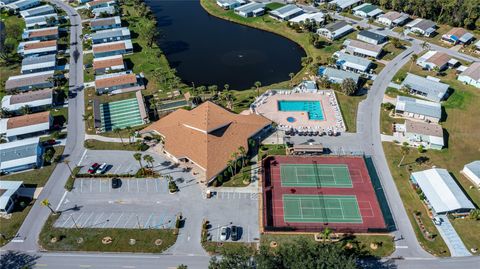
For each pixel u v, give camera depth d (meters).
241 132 149.50
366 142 151.38
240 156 141.75
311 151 143.75
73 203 126.19
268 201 127.31
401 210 123.31
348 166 140.38
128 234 115.81
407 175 136.25
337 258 91.44
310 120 163.75
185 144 143.38
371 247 111.06
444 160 142.38
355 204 125.81
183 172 137.75
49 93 176.25
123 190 130.75
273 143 151.38
